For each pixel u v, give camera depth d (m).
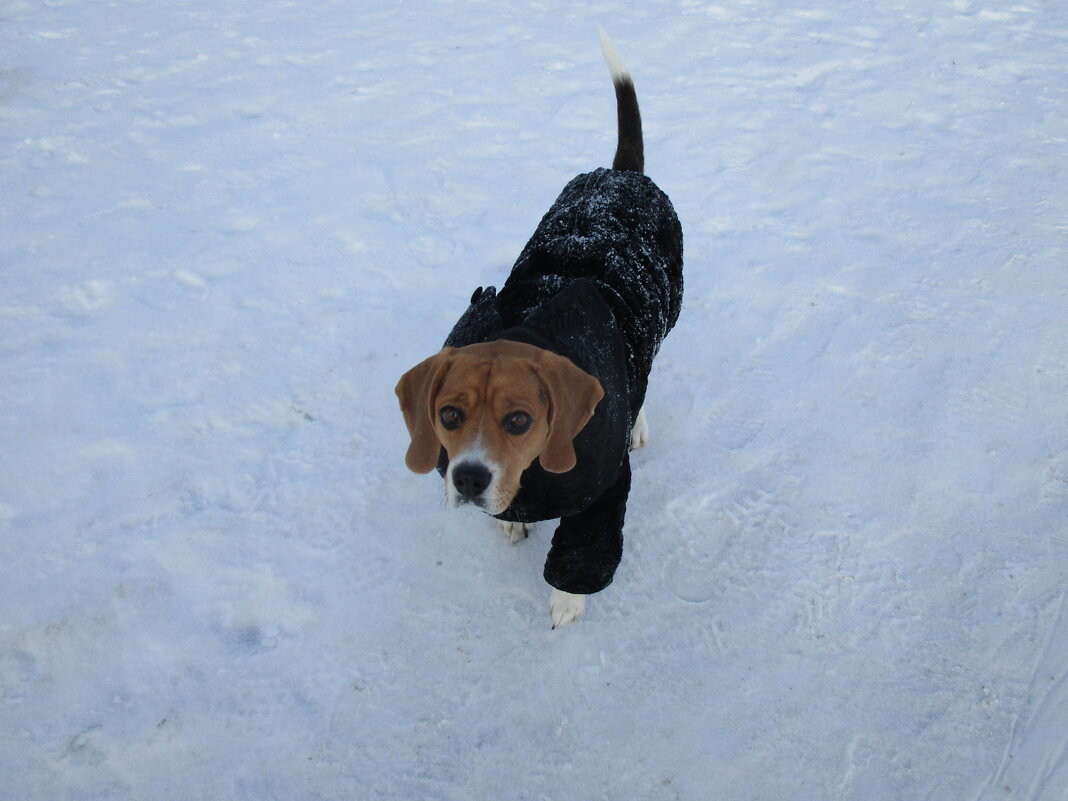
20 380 3.88
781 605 3.05
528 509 2.47
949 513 3.32
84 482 3.44
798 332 4.15
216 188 5.27
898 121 5.76
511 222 4.91
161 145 5.70
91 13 7.75
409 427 2.36
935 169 5.26
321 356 4.05
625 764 2.66
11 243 4.78
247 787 2.60
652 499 3.41
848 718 2.75
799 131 5.68
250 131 5.84
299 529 3.30
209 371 3.97
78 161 5.55
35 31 7.35
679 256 3.29
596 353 2.47
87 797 2.55
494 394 2.13
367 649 2.93
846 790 2.60
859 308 4.27
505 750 2.69
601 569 2.65
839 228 4.81
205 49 7.00
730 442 3.63
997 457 3.51
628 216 3.00
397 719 2.76
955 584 3.09
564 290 2.54
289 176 5.37
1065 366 3.89
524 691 2.83
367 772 2.64
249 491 3.43
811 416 3.73
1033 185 5.06
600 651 2.93
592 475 2.40
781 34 7.01
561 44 6.96
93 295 4.41
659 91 6.22
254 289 4.45
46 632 2.94
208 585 3.10
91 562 3.15
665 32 7.10
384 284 4.49
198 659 2.89
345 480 3.49
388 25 7.38
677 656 2.92
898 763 2.65
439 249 4.72
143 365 4.00
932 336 4.09
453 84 6.38
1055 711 2.74
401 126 5.86
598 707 2.79
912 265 4.52
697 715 2.77
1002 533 3.24
